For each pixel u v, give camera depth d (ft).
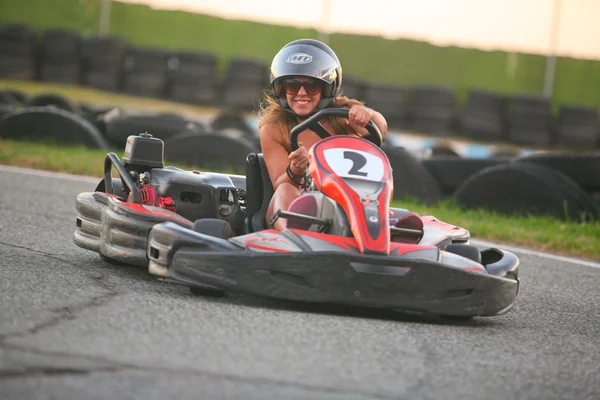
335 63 54.60
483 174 105.60
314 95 54.03
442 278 44.11
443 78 305.32
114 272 52.37
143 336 35.68
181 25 309.63
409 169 111.55
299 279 43.16
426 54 305.73
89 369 30.66
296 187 52.95
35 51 270.26
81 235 58.39
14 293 41.86
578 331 48.06
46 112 136.36
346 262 42.86
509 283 47.06
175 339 35.60
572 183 102.06
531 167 103.65
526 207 103.14
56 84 268.41
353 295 43.01
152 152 59.11
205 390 29.48
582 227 95.71
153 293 45.85
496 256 50.60
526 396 32.55
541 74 302.66
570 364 38.63
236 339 36.45
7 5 302.86
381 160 49.14
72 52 270.05
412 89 267.18
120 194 60.54
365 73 306.96
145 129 134.51
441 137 262.67
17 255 54.95
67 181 106.42
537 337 44.73
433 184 112.16
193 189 56.95
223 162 118.21
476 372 35.29
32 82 268.00
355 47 307.58
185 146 119.24
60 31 270.05
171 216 52.31
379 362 35.09
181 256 45.16
